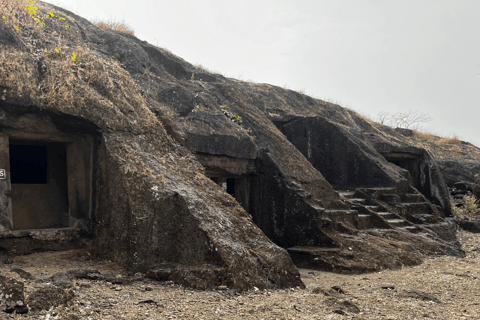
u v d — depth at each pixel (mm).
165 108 9570
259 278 6250
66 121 7496
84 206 7934
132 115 8234
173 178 7309
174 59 12359
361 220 10586
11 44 7414
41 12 9656
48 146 8250
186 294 5535
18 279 4348
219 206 7203
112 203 7332
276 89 16062
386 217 11617
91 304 4723
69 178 7953
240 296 5660
